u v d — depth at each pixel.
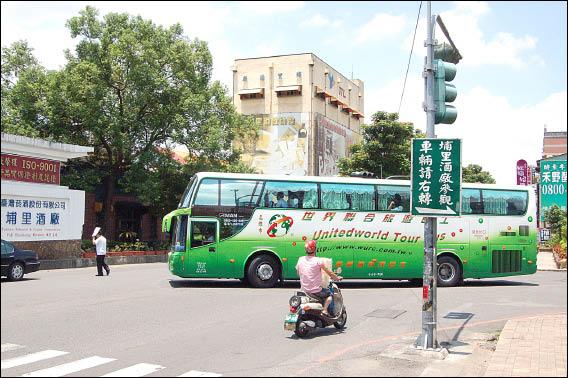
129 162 32.50
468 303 14.30
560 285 19.34
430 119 8.42
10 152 22.38
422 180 8.09
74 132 30.88
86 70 28.25
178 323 10.81
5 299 13.85
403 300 14.75
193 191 17.27
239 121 34.78
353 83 62.56
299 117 50.84
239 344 9.05
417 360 7.92
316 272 9.94
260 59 52.69
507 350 8.29
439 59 8.70
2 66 31.81
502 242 19.02
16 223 22.48
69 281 18.50
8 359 7.96
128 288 16.44
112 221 36.00
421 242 18.31
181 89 31.42
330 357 8.18
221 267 17.00
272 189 17.58
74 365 7.63
